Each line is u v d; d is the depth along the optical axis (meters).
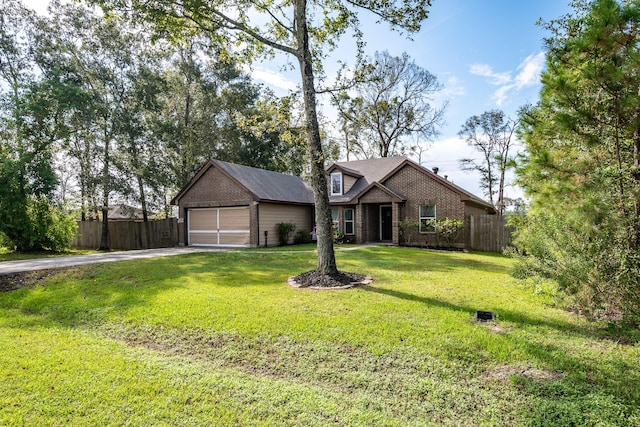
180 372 4.04
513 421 3.04
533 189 5.38
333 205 19.88
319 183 8.34
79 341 5.16
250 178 18.81
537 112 5.63
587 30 4.77
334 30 9.32
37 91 16.66
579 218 4.91
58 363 4.31
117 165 20.39
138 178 22.23
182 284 8.15
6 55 18.08
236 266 10.60
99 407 3.32
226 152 28.62
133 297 7.22
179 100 26.66
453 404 3.32
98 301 7.19
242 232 17.77
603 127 5.03
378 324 5.22
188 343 5.02
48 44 18.41
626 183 5.14
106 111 19.64
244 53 10.31
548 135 5.41
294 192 20.64
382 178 18.95
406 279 8.38
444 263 11.14
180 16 8.77
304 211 20.72
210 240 18.80
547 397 3.35
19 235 16.80
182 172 26.09
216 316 5.82
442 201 17.34
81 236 21.94
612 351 4.25
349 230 20.16
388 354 4.32
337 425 3.03
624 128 4.84
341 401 3.41
